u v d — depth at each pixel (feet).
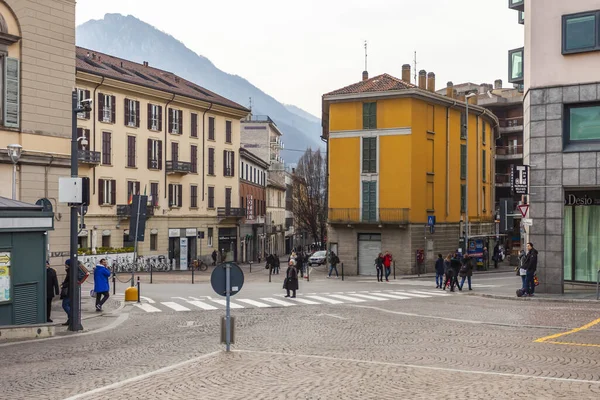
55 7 87.66
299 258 151.23
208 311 77.00
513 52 109.50
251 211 252.62
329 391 32.71
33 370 40.57
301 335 55.62
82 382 36.27
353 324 62.95
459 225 184.14
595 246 91.76
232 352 45.16
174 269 201.98
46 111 86.58
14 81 82.74
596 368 39.52
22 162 83.56
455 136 183.73
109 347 50.75
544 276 90.43
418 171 163.63
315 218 294.46
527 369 39.27
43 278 63.00
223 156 228.22
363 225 163.63
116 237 182.80
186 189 210.18
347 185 167.43
